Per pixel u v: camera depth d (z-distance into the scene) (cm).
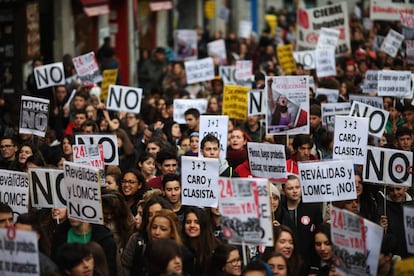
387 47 3409
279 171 1889
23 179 1714
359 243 1414
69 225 1612
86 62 2984
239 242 1497
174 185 1769
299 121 2170
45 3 4191
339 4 3603
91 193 1580
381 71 2673
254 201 1449
